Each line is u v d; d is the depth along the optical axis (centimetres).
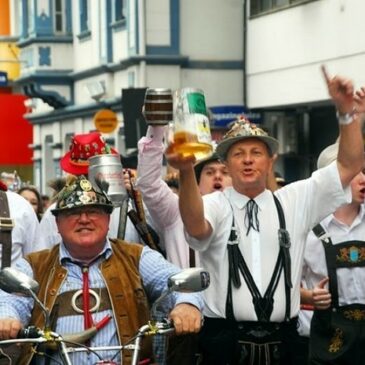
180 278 632
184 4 2781
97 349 634
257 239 738
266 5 2614
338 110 730
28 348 670
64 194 682
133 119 1777
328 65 2341
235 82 2773
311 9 2394
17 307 681
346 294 851
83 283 683
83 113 3206
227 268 737
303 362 902
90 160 869
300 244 746
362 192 845
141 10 2755
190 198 709
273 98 2589
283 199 748
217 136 2588
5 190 912
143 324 684
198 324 645
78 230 679
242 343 735
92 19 3141
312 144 2594
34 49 3309
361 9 2211
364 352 855
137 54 2770
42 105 3666
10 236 876
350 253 849
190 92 661
